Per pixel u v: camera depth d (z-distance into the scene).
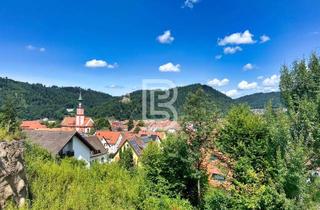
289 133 14.60
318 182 14.26
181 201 19.53
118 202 14.90
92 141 55.91
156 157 22.06
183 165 21.31
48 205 11.92
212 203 16.53
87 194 13.78
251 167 15.49
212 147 19.80
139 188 17.14
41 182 13.59
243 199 14.91
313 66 17.12
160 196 20.52
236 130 16.62
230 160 16.69
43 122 128.75
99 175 18.23
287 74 17.42
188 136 20.95
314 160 15.22
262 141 15.84
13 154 10.92
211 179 22.30
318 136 14.82
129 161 49.66
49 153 23.27
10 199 10.37
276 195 14.00
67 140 38.50
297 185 13.64
